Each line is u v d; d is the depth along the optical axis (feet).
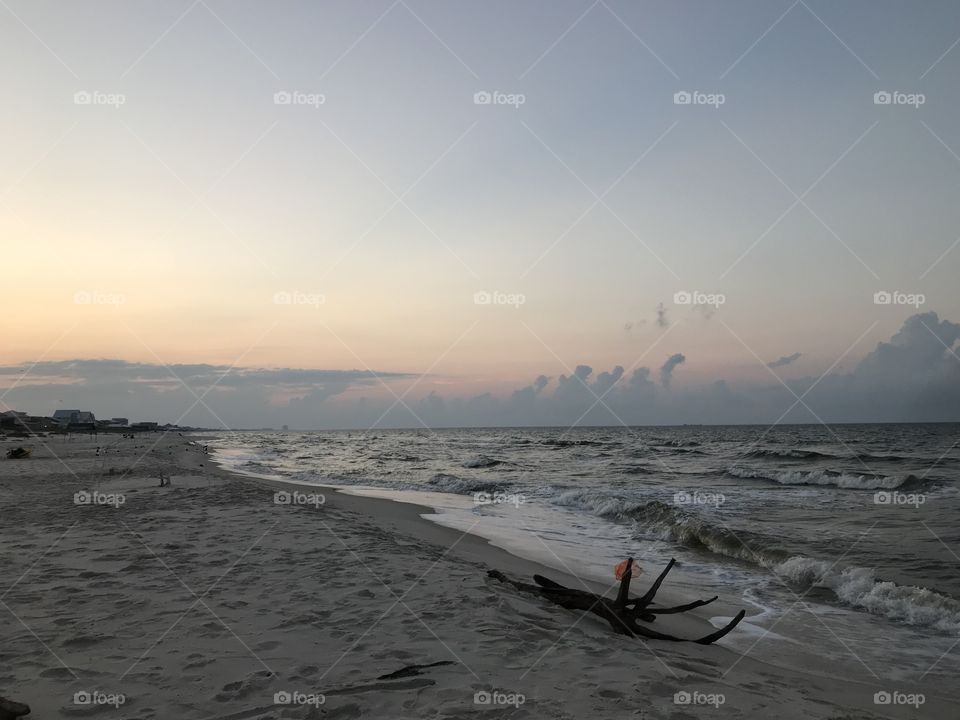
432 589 24.27
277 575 25.73
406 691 14.19
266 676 14.76
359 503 62.69
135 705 12.92
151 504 50.16
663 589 30.07
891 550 37.42
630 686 14.90
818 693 16.84
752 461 124.16
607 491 71.56
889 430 367.04
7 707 11.80
